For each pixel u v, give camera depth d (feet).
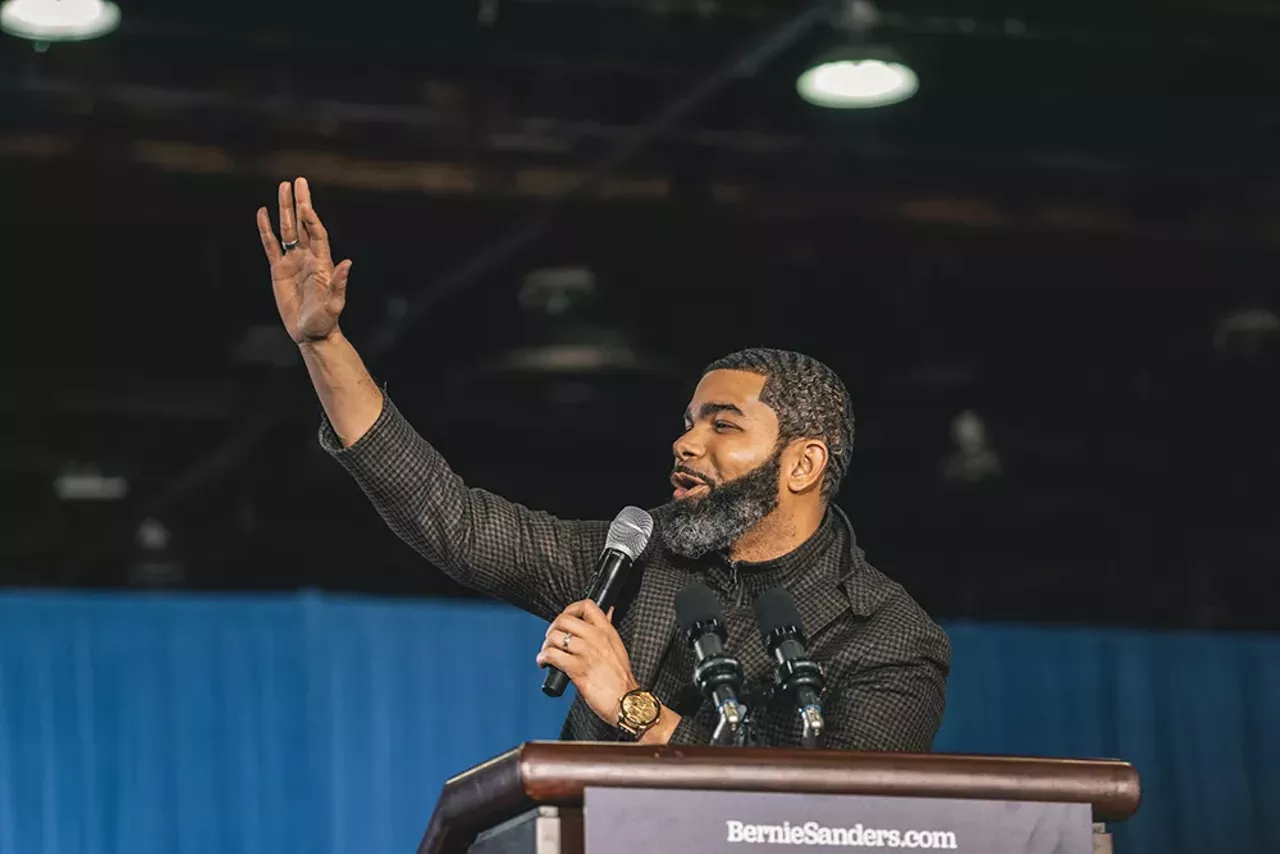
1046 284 52.37
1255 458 61.72
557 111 44.42
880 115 45.44
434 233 46.85
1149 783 48.65
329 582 59.93
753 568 16.10
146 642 42.83
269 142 43.78
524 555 16.26
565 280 48.16
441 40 41.52
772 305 53.67
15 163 42.63
